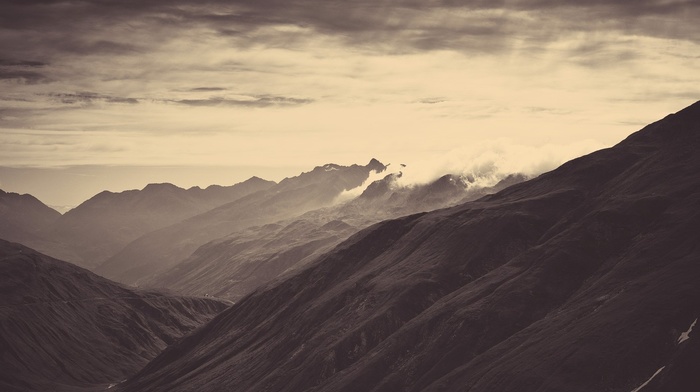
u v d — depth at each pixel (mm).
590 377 191875
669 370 182125
